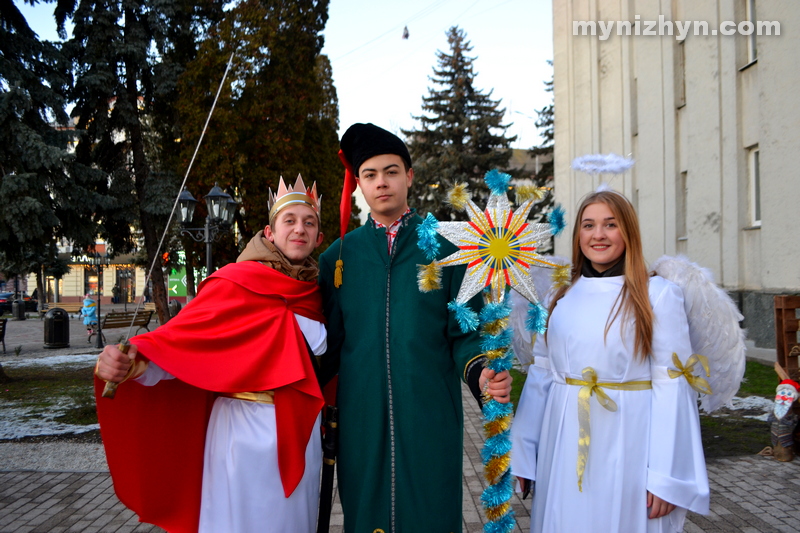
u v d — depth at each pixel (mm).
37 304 35875
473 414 6625
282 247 2492
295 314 2408
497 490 2090
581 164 2400
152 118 17016
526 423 2344
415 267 2381
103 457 5266
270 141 15891
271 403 2285
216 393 2408
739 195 9273
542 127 35094
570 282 2295
